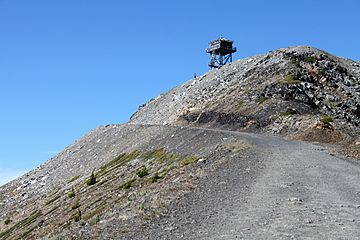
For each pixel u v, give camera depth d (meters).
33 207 70.50
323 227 13.08
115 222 16.00
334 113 75.62
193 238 12.49
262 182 21.27
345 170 25.73
